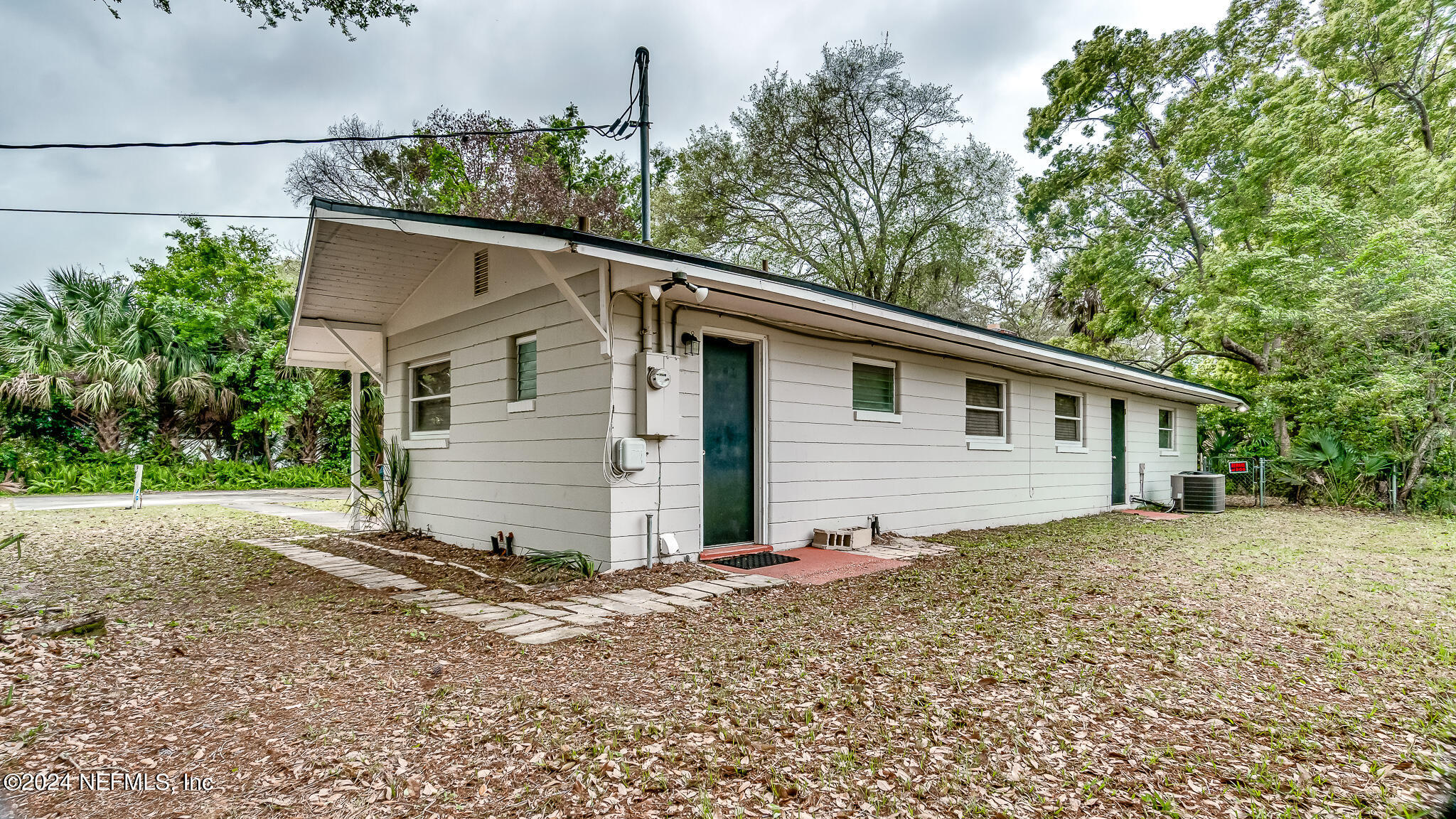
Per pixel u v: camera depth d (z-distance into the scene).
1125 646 4.10
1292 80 16.56
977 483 10.08
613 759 2.59
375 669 3.59
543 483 6.73
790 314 7.00
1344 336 13.00
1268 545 8.43
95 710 2.99
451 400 8.20
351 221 5.58
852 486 8.23
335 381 20.52
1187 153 17.70
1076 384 12.35
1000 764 2.62
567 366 6.43
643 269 5.55
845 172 21.70
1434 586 5.95
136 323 17.25
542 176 20.45
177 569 6.59
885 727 2.93
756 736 2.82
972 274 21.44
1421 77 15.97
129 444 18.23
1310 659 3.92
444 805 2.27
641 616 4.74
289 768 2.49
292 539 8.70
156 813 2.18
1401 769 2.63
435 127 20.23
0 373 16.44
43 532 9.20
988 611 4.91
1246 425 17.31
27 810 2.18
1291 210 13.98
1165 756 2.71
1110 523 10.95
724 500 7.11
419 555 7.41
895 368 8.99
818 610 4.90
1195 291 17.56
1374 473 13.52
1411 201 13.77
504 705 3.10
